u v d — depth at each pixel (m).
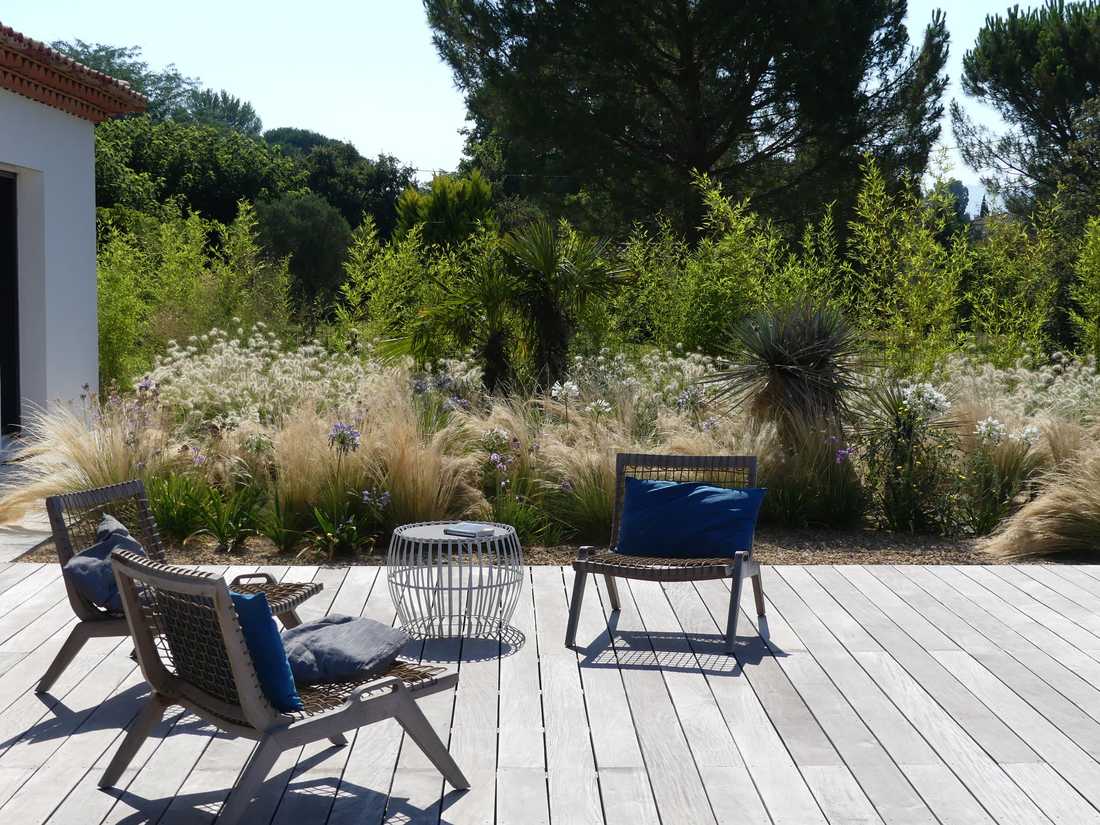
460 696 4.00
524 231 11.61
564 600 5.38
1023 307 12.92
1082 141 20.72
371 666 3.23
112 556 3.14
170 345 13.52
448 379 9.91
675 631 4.86
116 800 3.15
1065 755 3.48
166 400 8.93
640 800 3.15
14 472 8.41
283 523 6.73
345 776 3.33
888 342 11.62
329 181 34.41
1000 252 13.31
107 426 7.54
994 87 24.84
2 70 9.54
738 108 21.22
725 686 4.12
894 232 12.72
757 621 5.02
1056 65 23.64
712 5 19.88
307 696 3.10
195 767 3.38
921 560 6.59
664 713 3.84
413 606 5.00
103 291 13.29
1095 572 6.00
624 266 14.18
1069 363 12.16
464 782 3.23
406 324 13.08
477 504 7.11
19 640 4.58
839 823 3.01
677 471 5.54
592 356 12.25
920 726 3.73
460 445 7.85
